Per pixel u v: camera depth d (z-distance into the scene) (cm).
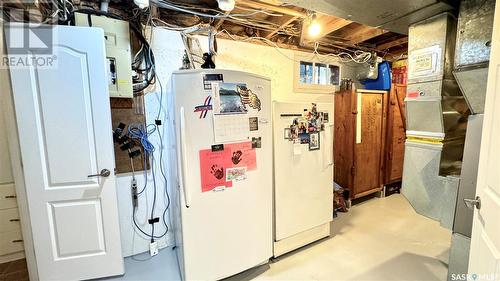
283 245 234
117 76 209
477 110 159
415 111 197
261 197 204
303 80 329
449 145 187
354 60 357
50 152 185
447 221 181
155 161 245
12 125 180
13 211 207
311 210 247
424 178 195
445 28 172
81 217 197
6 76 175
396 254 233
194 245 180
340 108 351
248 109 190
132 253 240
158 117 242
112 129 213
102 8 205
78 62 185
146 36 230
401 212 330
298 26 286
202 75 171
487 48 149
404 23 194
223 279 201
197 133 173
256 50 285
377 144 368
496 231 103
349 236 269
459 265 171
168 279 204
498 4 108
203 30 238
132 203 237
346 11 172
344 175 352
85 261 202
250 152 194
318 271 211
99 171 198
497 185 104
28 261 193
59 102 183
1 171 201
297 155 232
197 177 175
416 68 192
